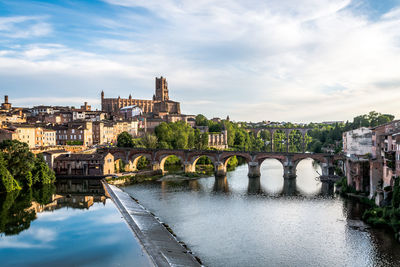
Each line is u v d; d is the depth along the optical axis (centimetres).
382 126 10812
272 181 15812
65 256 6744
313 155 15850
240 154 17150
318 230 8588
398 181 8631
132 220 9050
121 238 7725
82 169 16475
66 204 11081
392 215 8325
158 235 8100
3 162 12538
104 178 15912
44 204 11075
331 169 15625
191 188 14250
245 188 14150
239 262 6862
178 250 7256
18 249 7131
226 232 8606
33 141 18750
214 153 17438
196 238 8188
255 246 7675
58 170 16512
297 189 13762
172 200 12062
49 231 8300
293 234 8375
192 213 10338
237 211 10512
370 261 6769
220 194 13000
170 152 18150
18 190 13038
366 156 11988
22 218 9412
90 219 9275
